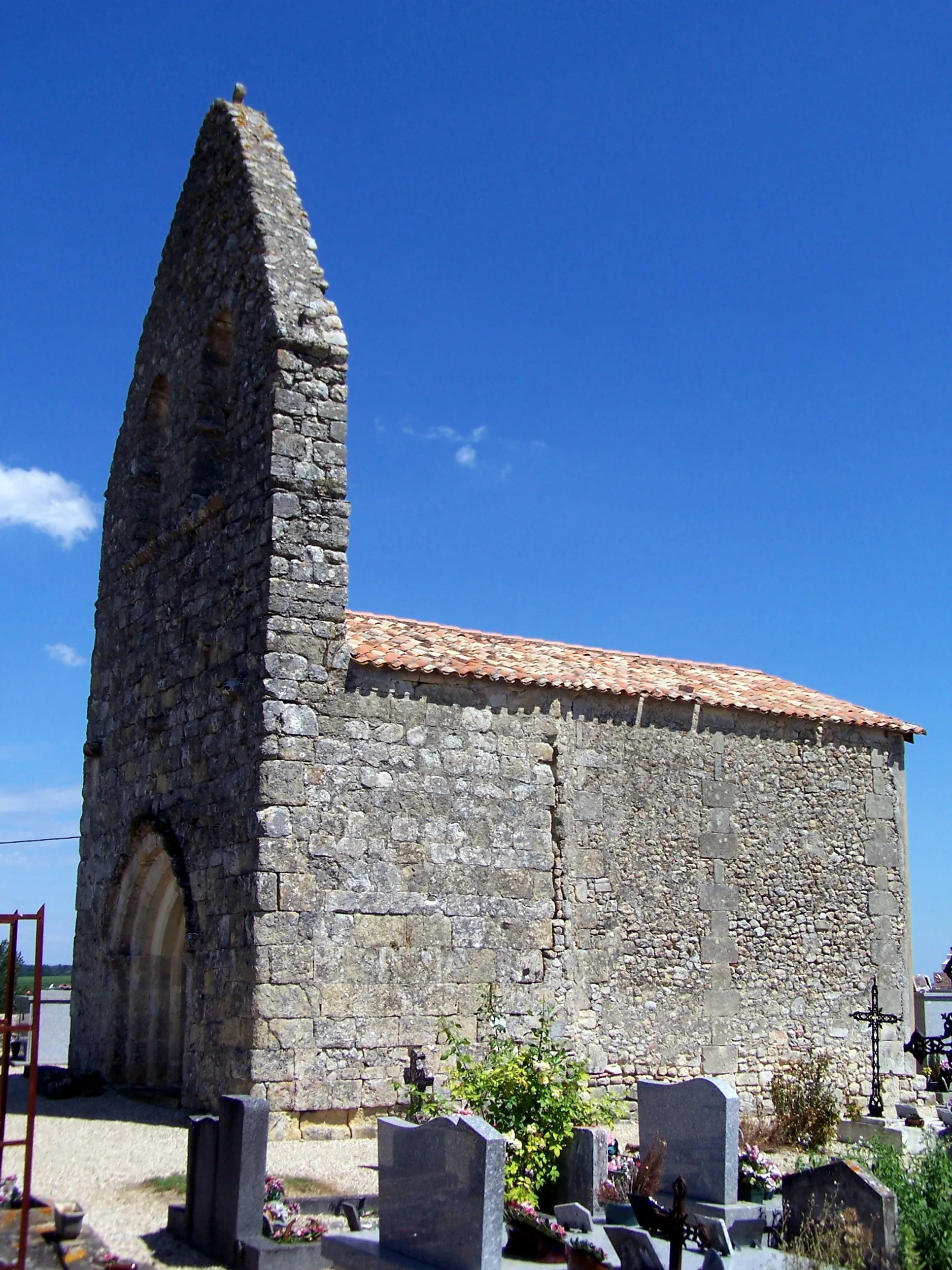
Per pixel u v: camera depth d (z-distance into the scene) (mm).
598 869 18422
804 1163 15008
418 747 17016
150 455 21141
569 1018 17609
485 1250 9375
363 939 16031
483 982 16906
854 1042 20281
